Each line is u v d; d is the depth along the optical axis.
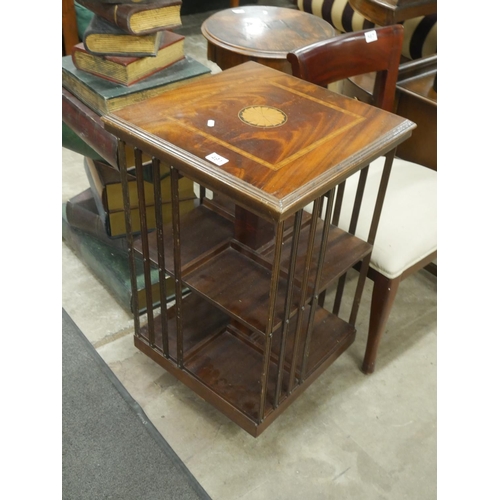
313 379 1.39
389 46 1.53
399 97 1.83
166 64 1.53
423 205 1.43
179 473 1.28
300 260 1.24
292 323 1.46
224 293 1.15
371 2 1.88
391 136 1.12
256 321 1.10
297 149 1.04
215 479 1.29
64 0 2.41
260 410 1.21
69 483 1.25
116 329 1.64
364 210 1.41
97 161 1.62
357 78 2.06
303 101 1.22
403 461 1.36
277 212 0.89
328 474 1.32
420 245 1.37
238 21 1.98
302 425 1.42
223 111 1.15
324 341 1.43
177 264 1.16
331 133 1.11
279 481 1.30
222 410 1.30
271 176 0.96
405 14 1.85
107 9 1.35
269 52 1.75
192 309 1.52
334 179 0.99
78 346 1.57
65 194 2.14
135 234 1.70
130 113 1.12
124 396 1.45
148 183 1.61
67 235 1.89
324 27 1.98
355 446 1.39
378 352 1.65
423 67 1.88
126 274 1.68
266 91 1.25
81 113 1.46
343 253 1.27
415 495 1.29
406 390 1.54
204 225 1.32
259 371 1.35
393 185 1.49
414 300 1.84
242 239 1.25
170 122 1.10
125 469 1.29
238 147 1.04
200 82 1.27
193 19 3.80
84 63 1.48
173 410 1.44
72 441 1.33
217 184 0.96
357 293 1.43
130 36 1.37
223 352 1.39
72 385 1.46
